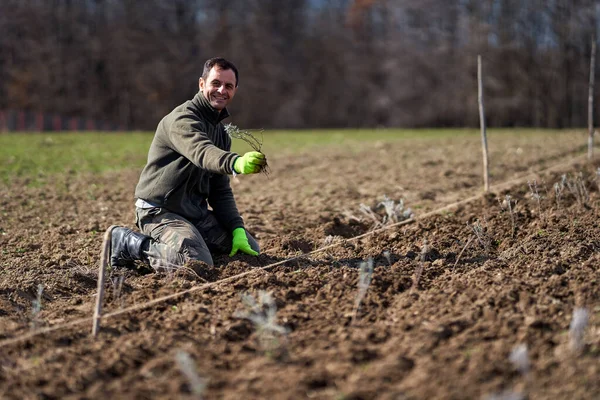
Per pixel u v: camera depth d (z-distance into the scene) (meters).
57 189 11.76
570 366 3.78
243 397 3.68
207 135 6.20
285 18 65.06
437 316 4.67
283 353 4.23
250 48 61.16
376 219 8.55
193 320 4.85
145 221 6.52
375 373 3.83
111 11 59.72
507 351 3.99
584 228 7.07
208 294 5.45
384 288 5.46
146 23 59.72
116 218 9.20
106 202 10.56
